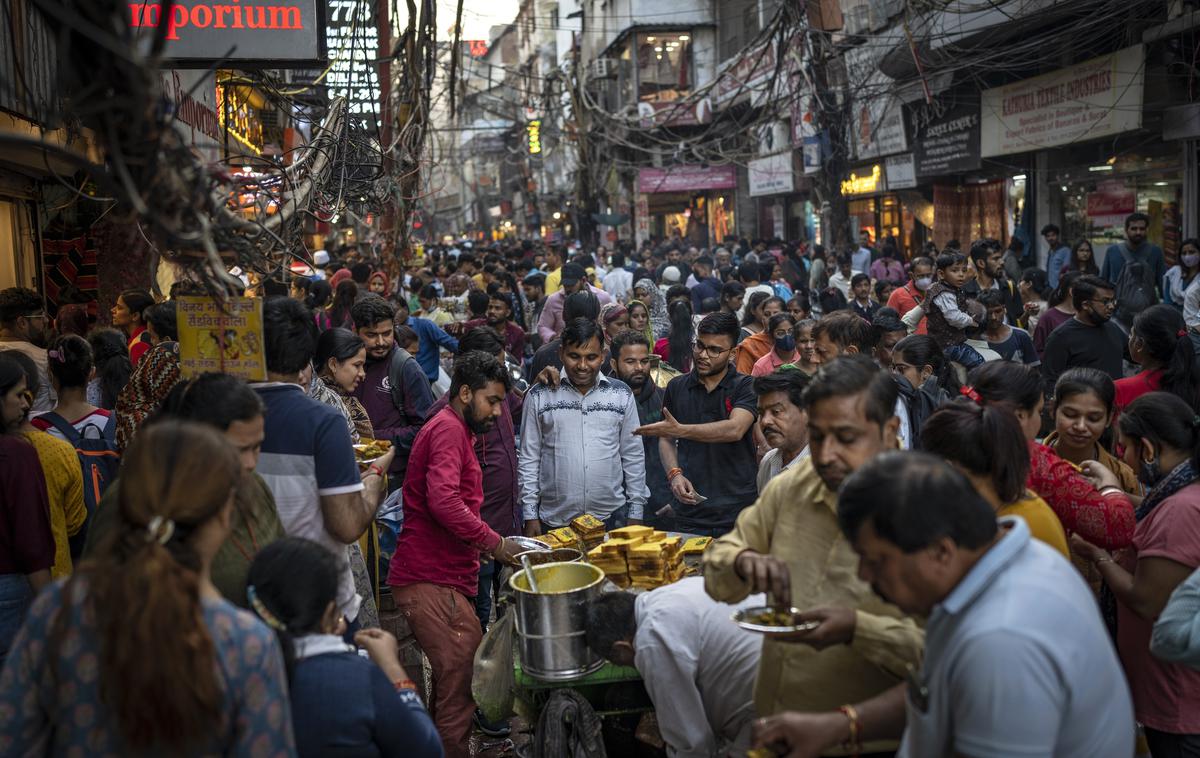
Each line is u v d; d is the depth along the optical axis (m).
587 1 41.38
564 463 5.00
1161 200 12.70
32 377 4.12
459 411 4.20
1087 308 6.43
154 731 1.79
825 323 5.29
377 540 4.67
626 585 3.65
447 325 9.45
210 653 1.84
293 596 2.34
